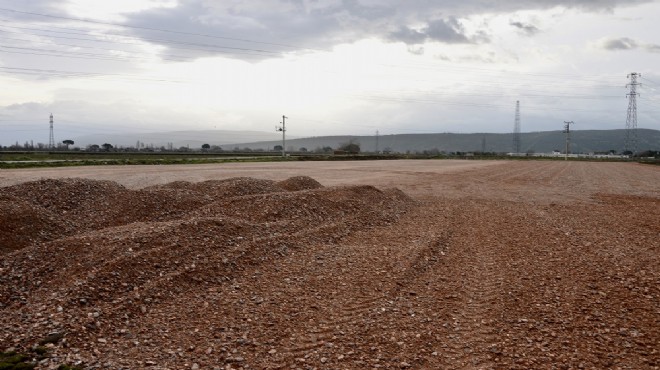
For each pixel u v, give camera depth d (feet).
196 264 26.68
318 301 23.58
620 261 32.37
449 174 134.41
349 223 42.80
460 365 17.39
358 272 28.48
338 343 18.94
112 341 18.67
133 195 41.52
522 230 44.78
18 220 32.30
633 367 17.37
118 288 23.13
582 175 146.00
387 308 22.88
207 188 49.80
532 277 28.53
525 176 135.13
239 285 25.36
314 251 33.06
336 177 113.09
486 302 24.08
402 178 113.91
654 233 44.32
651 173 163.73
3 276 24.03
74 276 23.89
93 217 37.70
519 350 18.63
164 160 160.66
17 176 87.66
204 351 17.98
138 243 27.84
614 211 61.46
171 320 20.77
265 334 19.61
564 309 23.08
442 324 21.13
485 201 70.69
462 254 34.58
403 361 17.54
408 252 33.55
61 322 19.52
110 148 317.01
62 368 16.25
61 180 44.24
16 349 17.46
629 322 21.54
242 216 39.09
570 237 41.27
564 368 17.24
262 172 117.91
